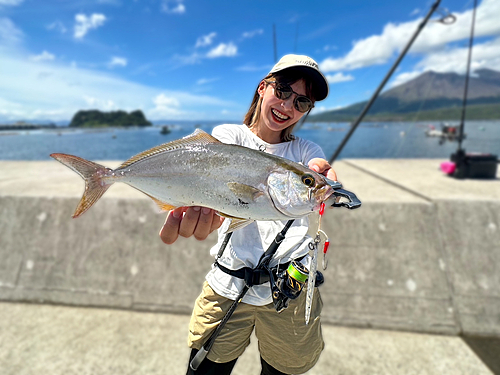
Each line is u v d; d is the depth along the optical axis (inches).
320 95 61.6
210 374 61.3
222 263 61.6
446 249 125.5
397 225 131.2
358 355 102.8
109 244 136.7
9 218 143.1
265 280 57.7
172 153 52.7
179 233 53.7
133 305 125.5
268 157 50.3
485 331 111.1
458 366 97.7
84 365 97.0
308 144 68.1
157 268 131.6
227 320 58.9
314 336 62.7
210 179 49.7
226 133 63.2
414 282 121.0
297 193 48.9
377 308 118.3
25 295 129.7
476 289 118.4
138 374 93.9
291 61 56.2
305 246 60.9
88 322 117.4
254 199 48.8
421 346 106.6
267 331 61.4
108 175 55.6
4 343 105.6
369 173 228.7
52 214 143.3
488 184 176.2
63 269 133.5
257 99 68.6
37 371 94.3
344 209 135.6
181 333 111.7
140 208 141.2
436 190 158.4
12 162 284.5
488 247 124.5
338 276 124.6
